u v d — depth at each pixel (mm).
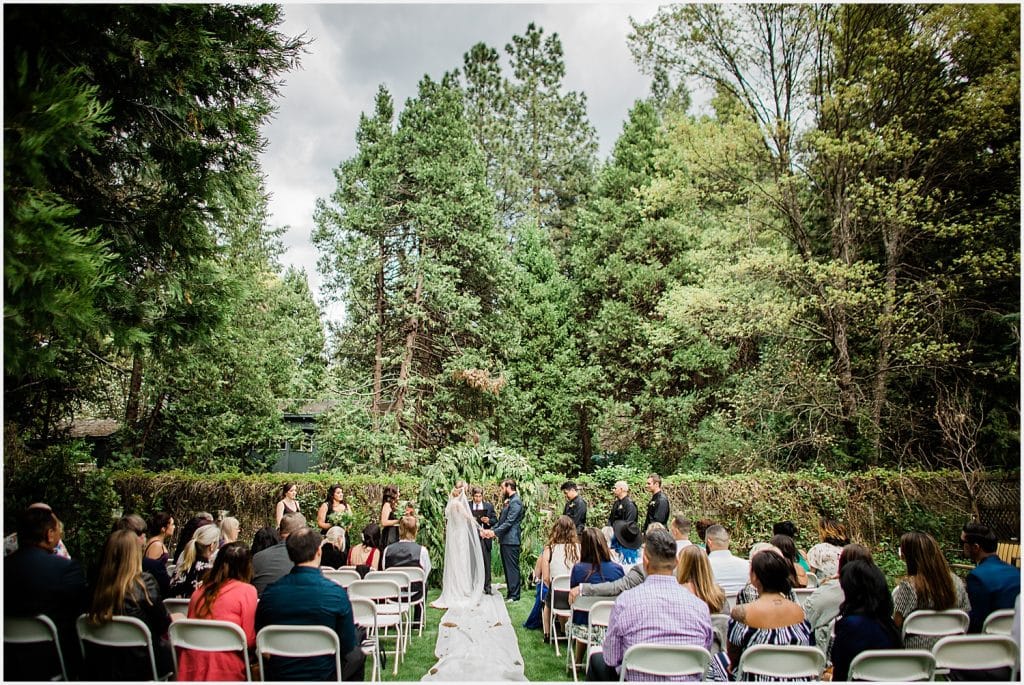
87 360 8422
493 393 17984
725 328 14906
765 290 14578
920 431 13391
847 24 13344
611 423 19875
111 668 3426
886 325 12969
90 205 5949
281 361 18891
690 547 4113
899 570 10547
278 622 3414
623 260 20688
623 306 20047
